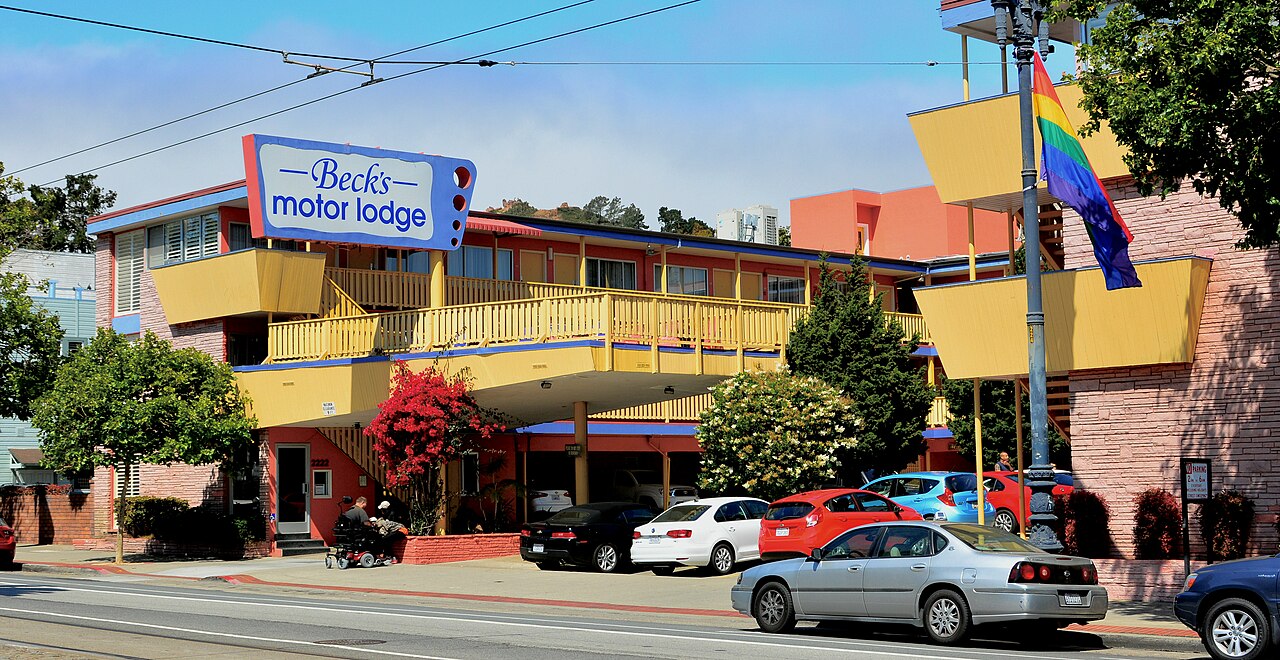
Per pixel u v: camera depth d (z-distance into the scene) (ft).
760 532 89.45
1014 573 53.01
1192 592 49.90
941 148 79.97
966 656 49.78
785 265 157.48
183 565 106.01
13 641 52.80
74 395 105.09
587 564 93.81
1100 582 70.74
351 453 119.96
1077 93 75.61
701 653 50.14
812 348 108.27
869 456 106.93
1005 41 60.90
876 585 56.39
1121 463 75.20
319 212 105.09
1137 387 74.90
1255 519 70.13
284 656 48.42
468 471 127.13
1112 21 58.18
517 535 108.68
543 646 52.39
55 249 232.94
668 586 83.20
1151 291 72.59
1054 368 76.54
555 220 132.26
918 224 174.50
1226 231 72.23
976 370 79.30
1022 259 94.17
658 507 138.62
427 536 103.91
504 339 101.40
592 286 141.69
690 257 149.59
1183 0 55.57
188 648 50.78
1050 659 48.67
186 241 125.08
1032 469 58.59
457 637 55.72
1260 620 47.98
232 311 115.34
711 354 102.94
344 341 110.32
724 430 98.63
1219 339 72.18
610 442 133.59
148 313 128.16
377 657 48.47
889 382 107.86
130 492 129.70
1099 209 66.28
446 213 110.93
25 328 125.90
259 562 107.45
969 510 102.37
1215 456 71.82
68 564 108.06
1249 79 62.90
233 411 112.37
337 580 91.76
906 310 165.99
